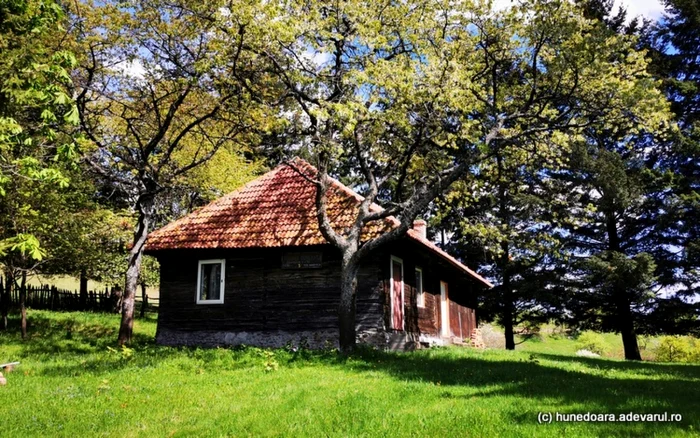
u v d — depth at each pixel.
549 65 16.70
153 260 29.86
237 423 8.30
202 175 24.28
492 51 17.27
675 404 9.11
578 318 33.72
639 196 28.98
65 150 10.18
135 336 23.48
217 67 16.88
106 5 17.70
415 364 13.83
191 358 15.09
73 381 11.85
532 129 16.25
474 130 15.86
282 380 11.55
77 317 26.16
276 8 14.45
